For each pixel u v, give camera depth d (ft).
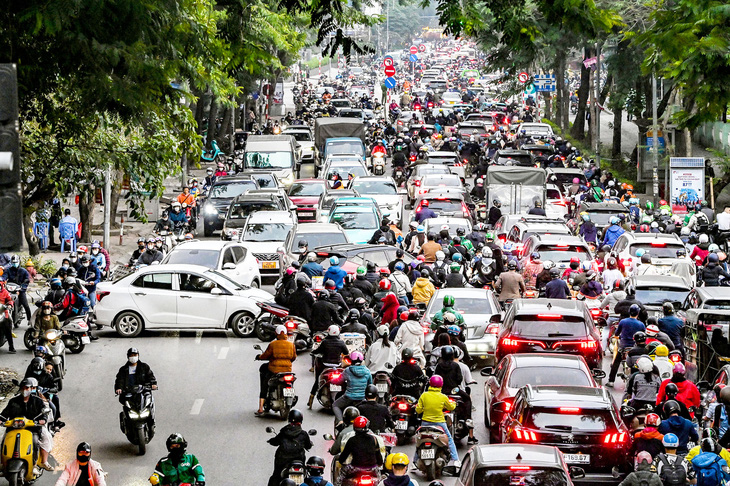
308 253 169.27
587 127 561.43
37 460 96.89
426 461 94.94
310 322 139.85
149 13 105.09
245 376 137.39
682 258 183.83
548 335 119.14
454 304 139.13
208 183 323.37
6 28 106.01
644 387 105.29
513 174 272.10
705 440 85.15
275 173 324.80
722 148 412.77
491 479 73.26
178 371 140.05
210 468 100.73
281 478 86.84
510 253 195.11
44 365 111.24
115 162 158.81
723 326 124.06
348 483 84.12
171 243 220.23
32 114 130.41
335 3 109.09
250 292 164.96
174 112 152.56
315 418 117.80
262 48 123.75
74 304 159.33
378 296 151.33
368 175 315.99
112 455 105.70
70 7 97.40
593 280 162.91
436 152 353.92
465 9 106.52
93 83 106.93
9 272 156.56
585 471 87.81
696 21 88.48
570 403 88.99
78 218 280.72
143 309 160.25
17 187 49.26
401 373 107.45
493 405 102.73
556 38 344.90
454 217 225.76
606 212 236.84
